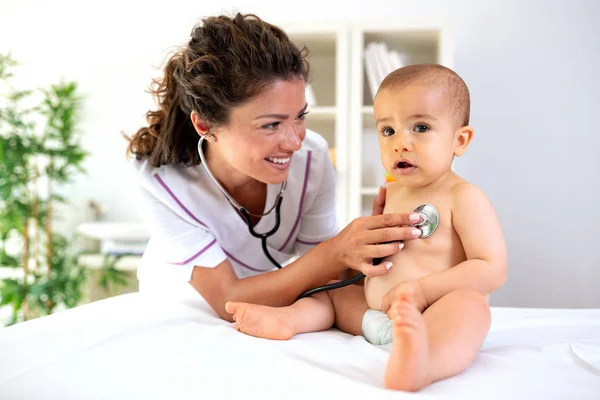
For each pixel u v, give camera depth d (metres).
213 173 1.25
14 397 0.71
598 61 2.67
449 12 2.75
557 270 2.71
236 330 0.99
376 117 1.01
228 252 1.36
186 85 1.08
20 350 0.86
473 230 0.93
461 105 0.99
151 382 0.73
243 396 0.69
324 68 2.68
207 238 1.23
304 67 1.09
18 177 2.75
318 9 2.87
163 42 3.02
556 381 0.73
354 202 2.53
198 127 1.13
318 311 1.05
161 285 1.41
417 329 0.70
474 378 0.75
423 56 2.63
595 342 0.93
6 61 2.99
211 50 1.06
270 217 1.33
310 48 2.67
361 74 2.52
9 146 2.67
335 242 1.04
